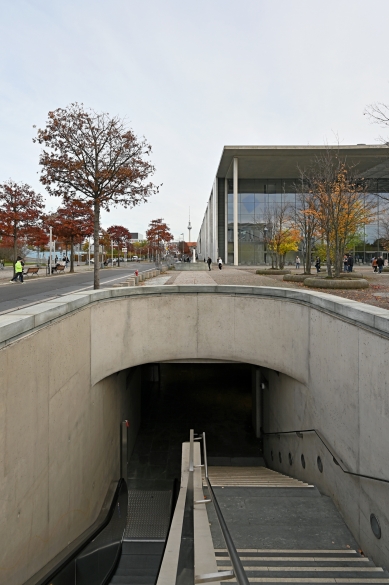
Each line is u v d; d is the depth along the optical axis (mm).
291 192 48219
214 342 10125
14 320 4215
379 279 18375
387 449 4203
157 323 9984
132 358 9555
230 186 48844
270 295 9328
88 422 7441
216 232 49906
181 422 15203
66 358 6078
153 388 18984
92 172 13977
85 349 7242
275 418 11125
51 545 5316
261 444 13422
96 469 8062
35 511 4734
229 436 14008
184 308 10078
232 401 17297
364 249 46656
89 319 7512
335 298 6633
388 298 10016
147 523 9188
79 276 28109
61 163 13266
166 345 10070
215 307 10070
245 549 4277
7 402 3980
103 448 8734
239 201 48531
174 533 2889
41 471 4953
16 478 4180
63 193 14398
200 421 15273
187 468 5711
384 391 4301
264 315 9539
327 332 6465
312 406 7422
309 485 7020
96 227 14109
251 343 9844
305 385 7895
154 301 9922
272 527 4898
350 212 17859
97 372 8008
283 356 8969
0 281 22312
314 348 7230
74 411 6496
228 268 39625
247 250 48219
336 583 3473
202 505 3613
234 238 43406
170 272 31266
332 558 4074
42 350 5008
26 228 26172
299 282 16906
